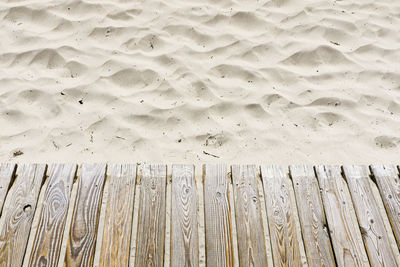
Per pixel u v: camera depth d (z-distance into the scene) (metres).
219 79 3.63
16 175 2.33
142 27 4.13
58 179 2.26
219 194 2.25
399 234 2.19
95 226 2.10
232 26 4.21
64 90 3.44
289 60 3.84
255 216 2.18
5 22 4.12
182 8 4.39
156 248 2.04
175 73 3.65
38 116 3.24
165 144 3.04
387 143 3.12
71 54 3.80
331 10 4.45
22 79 3.54
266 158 2.96
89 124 3.17
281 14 4.37
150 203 2.19
